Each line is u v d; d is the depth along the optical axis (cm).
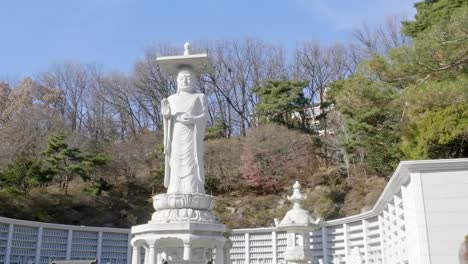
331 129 4081
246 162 3772
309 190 3531
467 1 2162
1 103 4788
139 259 1227
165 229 1152
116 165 4016
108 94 5381
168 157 1332
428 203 1141
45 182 3322
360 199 3111
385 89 1892
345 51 5038
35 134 3919
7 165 3319
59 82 5484
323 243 2214
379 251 1872
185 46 1377
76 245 2372
